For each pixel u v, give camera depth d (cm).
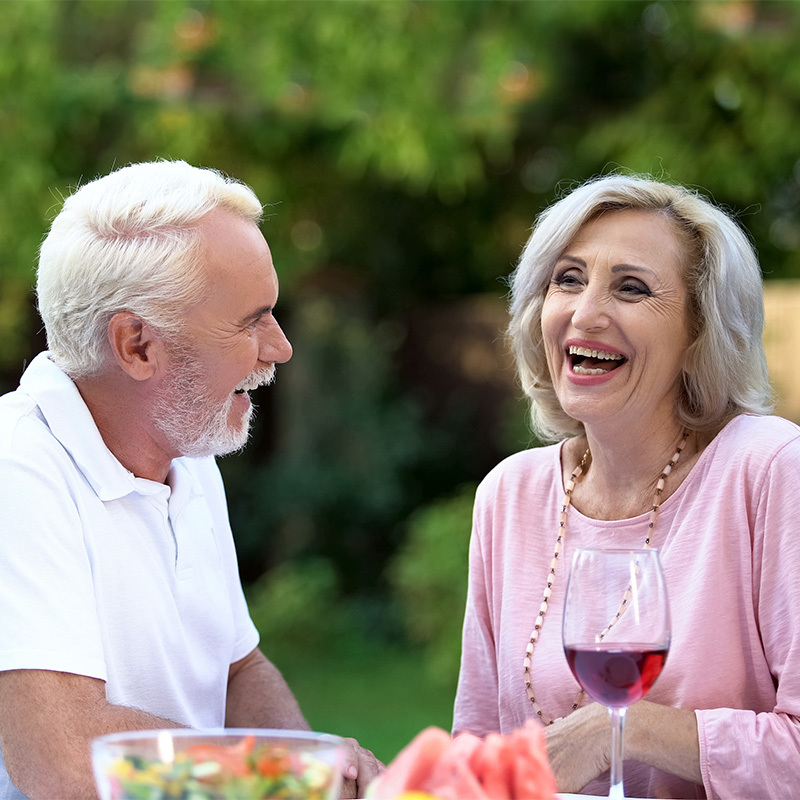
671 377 271
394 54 862
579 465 291
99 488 256
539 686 267
